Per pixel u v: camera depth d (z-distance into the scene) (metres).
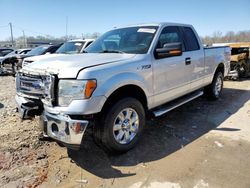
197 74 5.18
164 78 4.12
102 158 3.44
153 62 3.87
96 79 3.03
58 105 3.06
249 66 9.72
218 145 3.78
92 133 3.34
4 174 3.05
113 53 3.96
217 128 4.49
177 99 4.90
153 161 3.34
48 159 3.40
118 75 3.29
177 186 2.79
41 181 2.92
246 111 5.50
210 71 5.79
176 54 3.97
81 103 2.94
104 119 3.24
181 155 3.49
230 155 3.46
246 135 4.16
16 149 3.65
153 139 4.02
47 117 3.12
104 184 2.86
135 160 3.37
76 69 3.02
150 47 3.94
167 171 3.09
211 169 3.10
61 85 3.02
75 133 2.94
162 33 4.27
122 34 4.48
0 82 10.45
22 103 3.43
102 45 4.48
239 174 2.99
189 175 2.99
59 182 2.90
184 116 5.18
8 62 12.14
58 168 3.19
